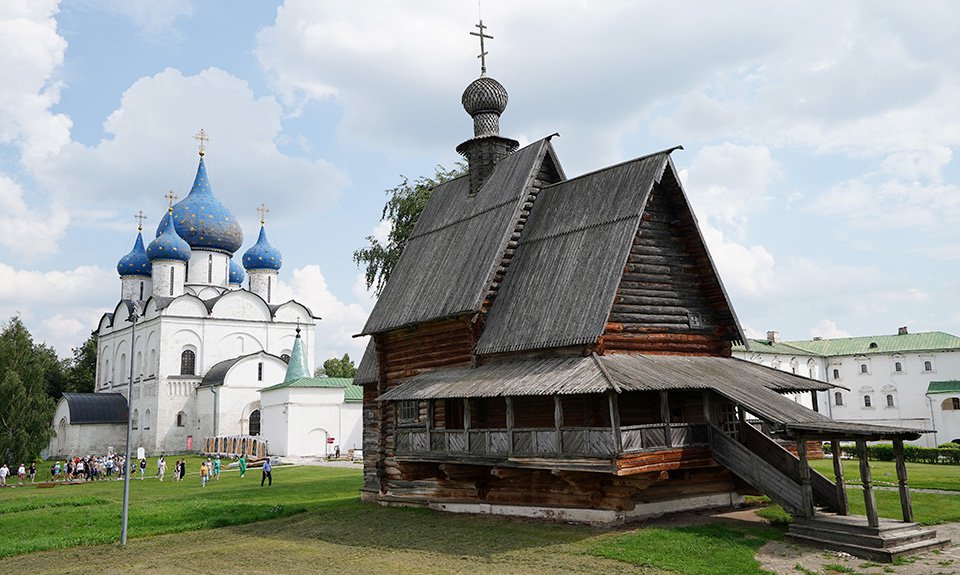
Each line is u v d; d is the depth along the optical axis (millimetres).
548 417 24406
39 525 28250
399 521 26031
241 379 81750
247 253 97250
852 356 84875
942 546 18531
